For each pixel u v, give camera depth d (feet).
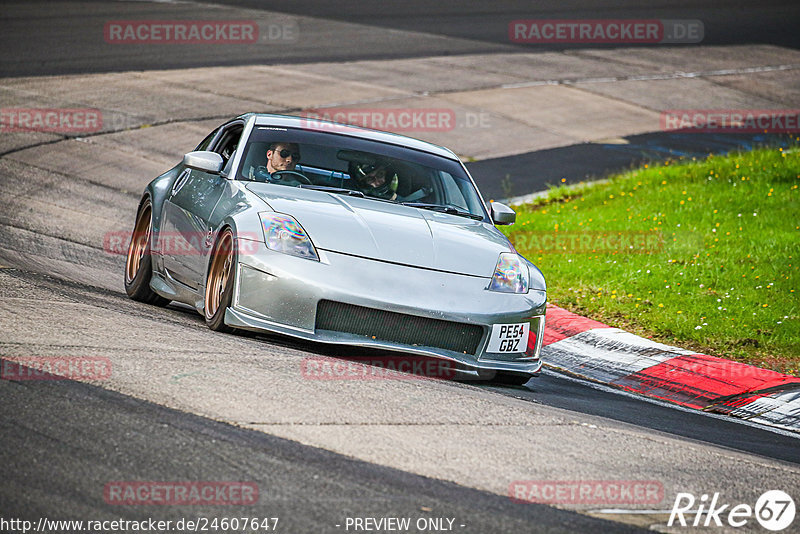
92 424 49.52
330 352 74.95
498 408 64.64
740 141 238.68
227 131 94.12
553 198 181.27
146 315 80.23
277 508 42.04
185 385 57.72
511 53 328.70
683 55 349.41
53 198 147.23
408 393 64.18
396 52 314.96
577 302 118.62
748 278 122.83
